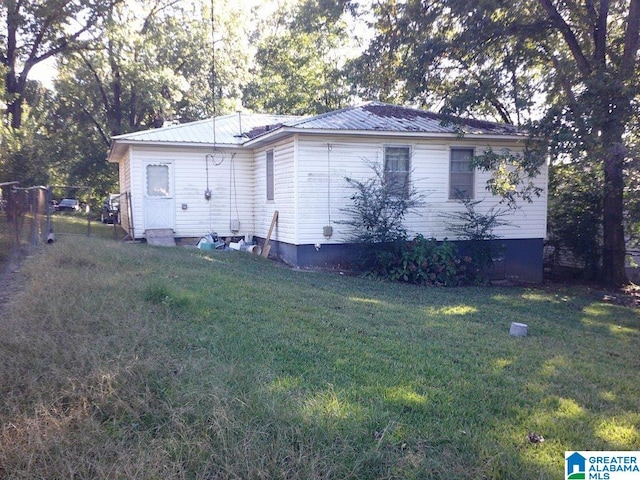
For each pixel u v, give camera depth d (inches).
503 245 568.4
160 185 658.8
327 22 885.8
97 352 184.9
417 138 552.4
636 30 507.2
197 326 239.8
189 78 1189.1
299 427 146.6
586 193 621.6
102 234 723.4
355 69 743.7
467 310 366.6
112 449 134.6
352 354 222.7
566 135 450.3
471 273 546.6
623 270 581.9
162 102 1067.9
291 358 211.5
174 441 137.9
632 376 227.0
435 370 209.3
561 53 583.8
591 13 533.6
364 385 187.6
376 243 521.7
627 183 519.2
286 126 503.8
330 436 143.9
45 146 888.3
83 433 139.8
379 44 659.4
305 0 973.8
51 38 948.6
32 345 189.3
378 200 522.0
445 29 580.1
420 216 565.3
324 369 201.0
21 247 425.1
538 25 523.5
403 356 226.2
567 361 240.4
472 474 134.1
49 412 148.7
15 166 717.3
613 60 521.3
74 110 1257.4
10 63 920.3
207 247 615.8
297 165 523.8
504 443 150.8
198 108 1213.7
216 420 144.0
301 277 459.2
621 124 442.9
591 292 537.3
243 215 690.8
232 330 241.1
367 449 142.0
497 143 580.4
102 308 243.9
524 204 602.5
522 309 399.5
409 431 153.5
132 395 158.2
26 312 228.1
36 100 1202.6
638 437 160.7
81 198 1507.1
